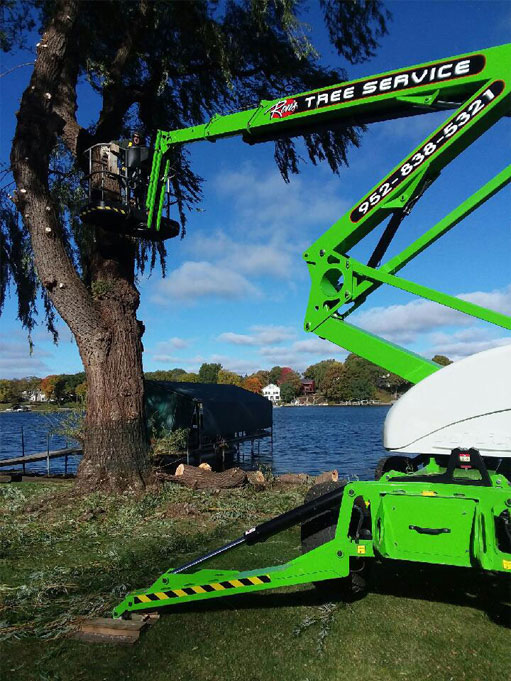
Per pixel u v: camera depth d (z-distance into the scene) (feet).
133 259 38.34
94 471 34.12
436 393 15.65
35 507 30.86
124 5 40.06
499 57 17.65
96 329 35.32
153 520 27.81
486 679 10.96
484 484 13.33
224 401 85.76
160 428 75.72
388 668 11.36
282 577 13.64
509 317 15.49
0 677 11.22
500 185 16.24
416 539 12.90
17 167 32.42
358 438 171.53
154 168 28.27
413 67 19.65
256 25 41.91
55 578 17.70
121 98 41.81
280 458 111.96
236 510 29.71
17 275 41.93
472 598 15.19
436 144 17.44
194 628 13.37
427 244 17.24
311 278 19.27
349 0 42.39
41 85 31.86
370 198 18.35
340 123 22.57
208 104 47.42
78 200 41.39
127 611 14.11
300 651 12.09
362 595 15.39
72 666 11.62
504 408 14.80
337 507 15.06
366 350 18.02
